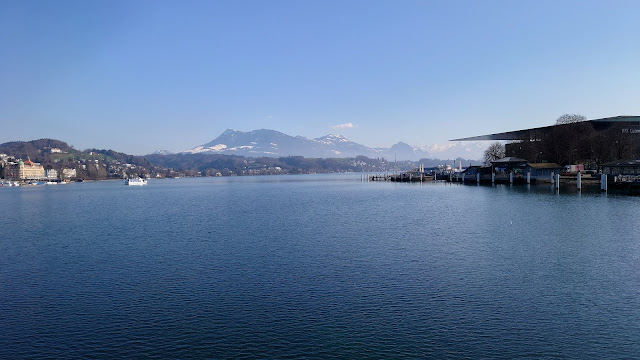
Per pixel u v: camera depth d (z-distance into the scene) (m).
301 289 33.50
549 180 150.75
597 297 30.45
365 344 24.38
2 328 27.67
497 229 57.97
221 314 28.97
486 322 26.72
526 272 36.72
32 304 31.88
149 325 27.59
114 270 40.94
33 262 45.34
